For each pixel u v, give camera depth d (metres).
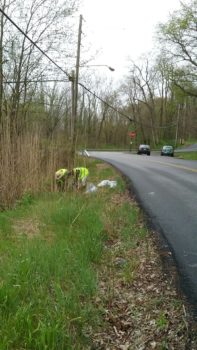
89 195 11.19
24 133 11.22
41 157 11.59
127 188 14.00
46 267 5.16
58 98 22.55
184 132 83.31
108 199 11.55
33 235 7.07
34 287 4.67
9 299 4.24
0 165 9.69
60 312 4.20
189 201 11.51
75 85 18.62
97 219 8.10
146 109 77.25
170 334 4.20
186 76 35.94
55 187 10.98
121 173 19.25
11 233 7.11
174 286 5.37
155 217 9.40
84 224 7.86
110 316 4.59
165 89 78.69
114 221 8.61
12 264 5.12
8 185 9.73
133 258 6.52
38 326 3.81
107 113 75.19
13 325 3.83
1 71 15.55
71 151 12.97
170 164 25.98
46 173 11.51
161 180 16.47
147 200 11.66
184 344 4.01
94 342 4.09
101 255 6.43
